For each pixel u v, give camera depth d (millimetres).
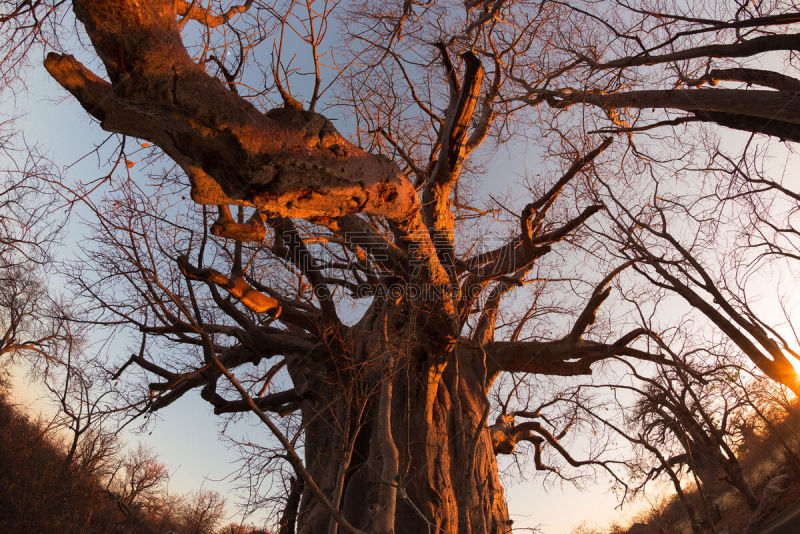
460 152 9812
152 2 4266
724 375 12867
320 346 12000
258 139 5094
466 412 12688
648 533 20406
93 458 19625
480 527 11219
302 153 5488
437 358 11625
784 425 15609
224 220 8133
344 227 8211
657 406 14805
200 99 4691
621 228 10891
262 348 12430
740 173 9406
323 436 12641
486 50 11891
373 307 12039
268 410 13430
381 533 7879
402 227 7711
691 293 9867
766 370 9328
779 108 7305
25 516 17156
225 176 5426
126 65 4449
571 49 10305
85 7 4070
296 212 6188
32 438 21828
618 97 9789
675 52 8414
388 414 9273
